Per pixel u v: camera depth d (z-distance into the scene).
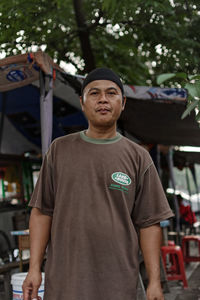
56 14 7.43
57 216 1.91
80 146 1.98
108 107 1.97
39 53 4.00
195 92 1.88
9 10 6.42
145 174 2.01
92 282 1.82
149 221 2.00
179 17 6.30
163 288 5.52
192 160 12.61
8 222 8.58
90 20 7.48
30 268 1.95
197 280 6.33
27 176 9.41
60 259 1.88
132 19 6.76
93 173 1.90
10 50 6.41
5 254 5.81
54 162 2.00
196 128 7.01
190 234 10.64
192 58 5.28
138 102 5.52
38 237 2.00
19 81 4.60
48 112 4.06
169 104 5.39
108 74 2.03
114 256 1.84
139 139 8.80
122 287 1.84
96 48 8.58
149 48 6.91
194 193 15.68
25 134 9.42
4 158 8.76
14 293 3.72
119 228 1.88
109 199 1.88
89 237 1.84
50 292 1.87
